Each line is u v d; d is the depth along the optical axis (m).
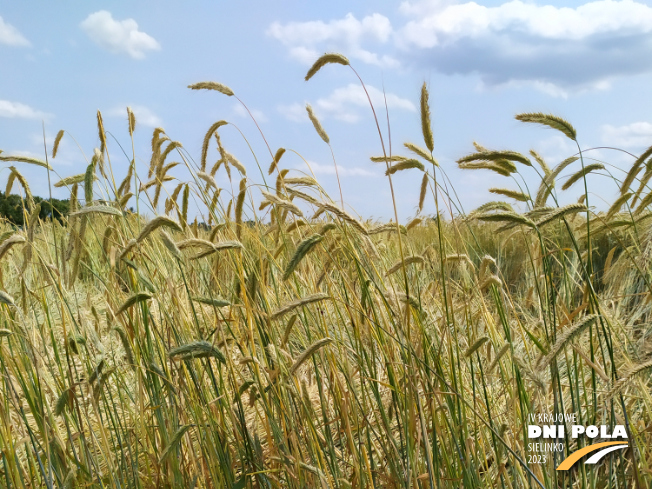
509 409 2.53
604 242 5.69
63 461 2.43
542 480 2.26
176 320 2.84
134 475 2.47
